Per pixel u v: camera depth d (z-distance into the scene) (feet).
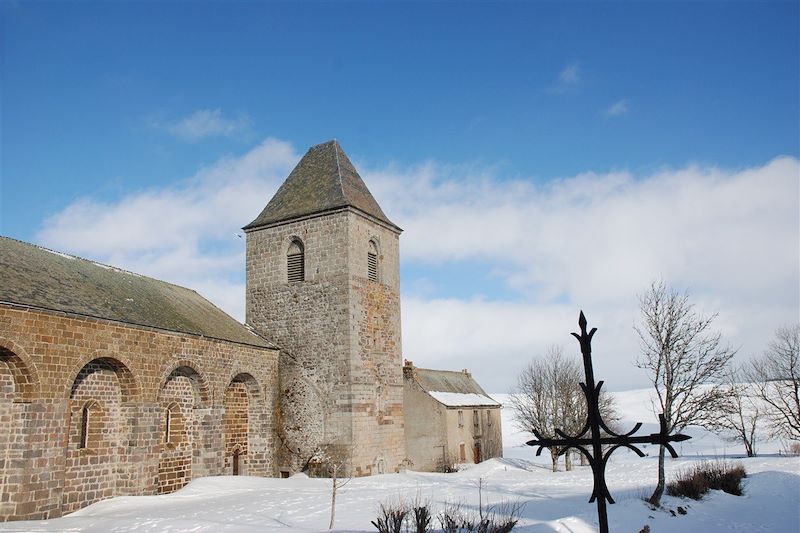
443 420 133.28
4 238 75.10
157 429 77.36
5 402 61.21
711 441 212.43
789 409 151.94
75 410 69.41
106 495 71.97
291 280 111.34
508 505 66.28
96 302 73.77
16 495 59.67
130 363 74.23
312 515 61.57
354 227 108.58
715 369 75.10
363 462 101.24
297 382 105.60
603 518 20.31
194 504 69.51
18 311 61.05
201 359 87.04
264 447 100.42
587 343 21.53
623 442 20.36
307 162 120.78
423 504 66.08
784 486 85.30
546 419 138.72
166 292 96.78
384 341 112.37
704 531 57.06
